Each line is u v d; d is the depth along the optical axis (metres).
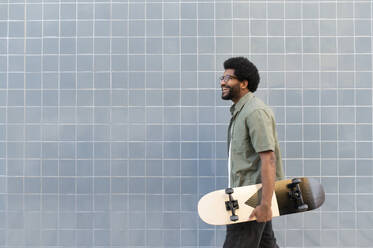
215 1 3.68
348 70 3.67
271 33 3.67
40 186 3.72
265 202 2.16
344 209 3.67
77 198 3.71
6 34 3.73
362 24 3.67
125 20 3.69
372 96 3.67
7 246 3.71
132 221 3.69
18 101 3.73
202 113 3.68
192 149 3.68
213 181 3.68
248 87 2.44
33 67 3.72
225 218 2.39
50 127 3.72
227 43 3.67
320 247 3.67
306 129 3.67
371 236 3.67
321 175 3.67
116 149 3.70
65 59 3.71
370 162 3.66
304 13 3.67
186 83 3.68
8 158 3.72
